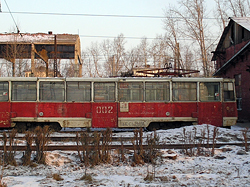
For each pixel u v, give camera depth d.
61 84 15.63
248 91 21.08
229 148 9.47
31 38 34.75
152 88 15.82
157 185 5.75
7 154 7.97
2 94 15.50
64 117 15.49
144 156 8.22
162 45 40.28
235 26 24.55
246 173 6.59
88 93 15.65
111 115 15.58
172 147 10.40
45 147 8.38
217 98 16.08
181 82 15.93
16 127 15.95
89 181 6.18
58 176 6.49
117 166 7.68
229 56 26.00
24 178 6.44
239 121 20.83
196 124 15.90
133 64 44.75
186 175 6.50
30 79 15.50
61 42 34.69
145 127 16.52
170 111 15.76
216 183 5.83
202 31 28.83
